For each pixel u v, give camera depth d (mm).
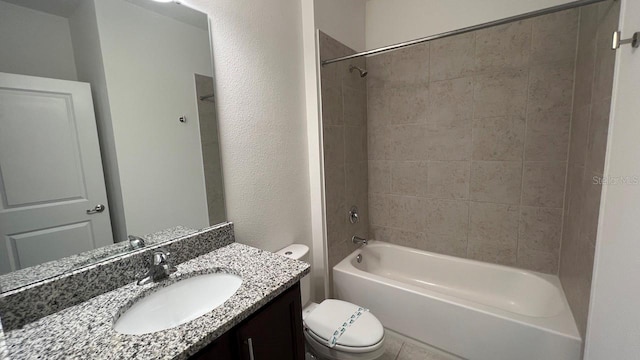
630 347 822
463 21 1946
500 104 1881
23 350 662
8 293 749
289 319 1036
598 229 1021
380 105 2346
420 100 2168
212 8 1262
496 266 2014
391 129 2328
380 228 2529
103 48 941
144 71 1052
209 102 1278
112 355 640
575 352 1268
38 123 809
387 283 1833
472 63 1940
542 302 1779
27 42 783
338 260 2150
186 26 1171
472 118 1989
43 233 828
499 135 1912
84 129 907
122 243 1014
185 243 1181
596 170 1152
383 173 2428
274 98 1629
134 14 1018
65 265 874
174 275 1034
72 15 868
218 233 1319
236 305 835
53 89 836
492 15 1846
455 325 1601
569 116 1685
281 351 1005
